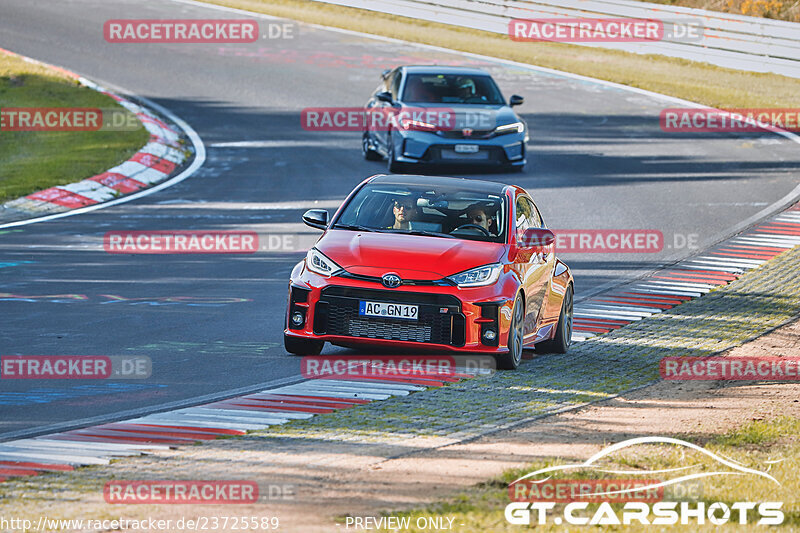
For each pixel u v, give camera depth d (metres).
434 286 36.69
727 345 42.72
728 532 21.08
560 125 106.31
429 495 23.48
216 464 25.89
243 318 44.50
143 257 57.41
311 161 89.62
